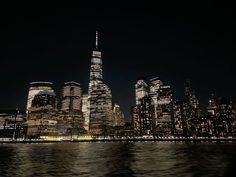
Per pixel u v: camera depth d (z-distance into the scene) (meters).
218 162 74.31
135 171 58.34
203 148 158.38
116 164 73.00
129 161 81.38
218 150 135.62
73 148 180.38
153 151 133.12
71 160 86.38
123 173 55.38
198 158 88.44
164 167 64.75
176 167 64.31
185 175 51.19
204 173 53.47
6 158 95.38
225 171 55.91
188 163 72.94
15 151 144.00
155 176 50.62
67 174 54.59
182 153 114.44
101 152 130.12
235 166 63.50
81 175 53.03
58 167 66.62
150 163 74.62
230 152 118.50
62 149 166.25
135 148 169.75
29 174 54.56
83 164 73.50
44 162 79.69
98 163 76.06
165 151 131.25
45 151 142.50
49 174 54.56
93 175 52.88
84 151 140.88
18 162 79.88
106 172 57.19
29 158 95.00
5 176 51.94
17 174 54.69
